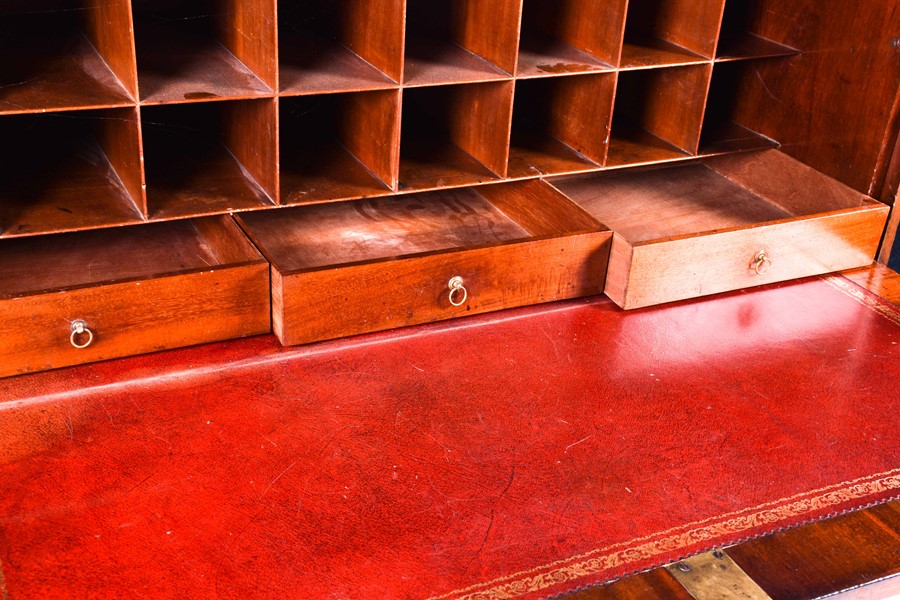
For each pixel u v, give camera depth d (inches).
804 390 96.0
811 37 120.2
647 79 124.1
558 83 117.0
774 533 77.7
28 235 86.9
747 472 84.4
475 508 78.0
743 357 100.7
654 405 92.2
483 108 107.8
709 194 126.9
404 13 91.8
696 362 99.2
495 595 69.8
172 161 104.0
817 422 91.6
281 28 111.7
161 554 71.0
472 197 120.4
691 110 117.8
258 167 99.2
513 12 98.0
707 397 93.9
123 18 82.7
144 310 89.4
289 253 103.0
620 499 80.2
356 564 71.6
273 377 91.5
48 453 79.8
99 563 69.7
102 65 93.1
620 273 104.7
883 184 116.5
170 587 68.2
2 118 103.0
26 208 91.1
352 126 108.3
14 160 100.7
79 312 86.5
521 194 114.0
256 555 71.7
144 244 103.0
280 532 74.0
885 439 89.9
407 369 94.4
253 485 78.5
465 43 109.0
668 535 76.7
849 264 117.7
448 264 97.7
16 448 80.0
